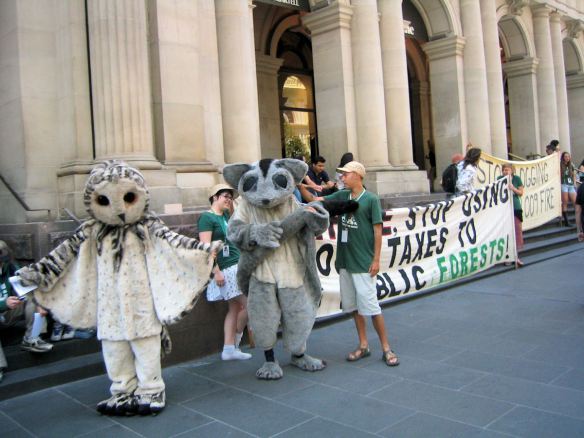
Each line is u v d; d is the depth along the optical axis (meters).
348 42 11.37
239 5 8.70
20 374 4.84
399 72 12.09
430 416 3.96
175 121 7.38
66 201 6.87
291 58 16.59
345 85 11.24
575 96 21.52
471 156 9.38
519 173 11.73
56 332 5.28
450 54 14.35
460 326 6.45
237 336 5.75
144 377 4.22
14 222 7.08
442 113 14.62
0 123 7.31
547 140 18.31
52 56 7.14
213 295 5.50
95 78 6.79
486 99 14.63
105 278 4.12
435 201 11.45
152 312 4.17
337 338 6.20
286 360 5.49
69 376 4.97
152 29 7.32
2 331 5.41
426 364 5.14
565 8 19.34
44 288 4.06
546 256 11.20
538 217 12.23
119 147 6.75
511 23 17.64
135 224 4.19
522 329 6.19
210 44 8.30
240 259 4.88
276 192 4.70
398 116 12.02
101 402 4.28
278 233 4.66
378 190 10.97
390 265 7.27
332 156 11.46
